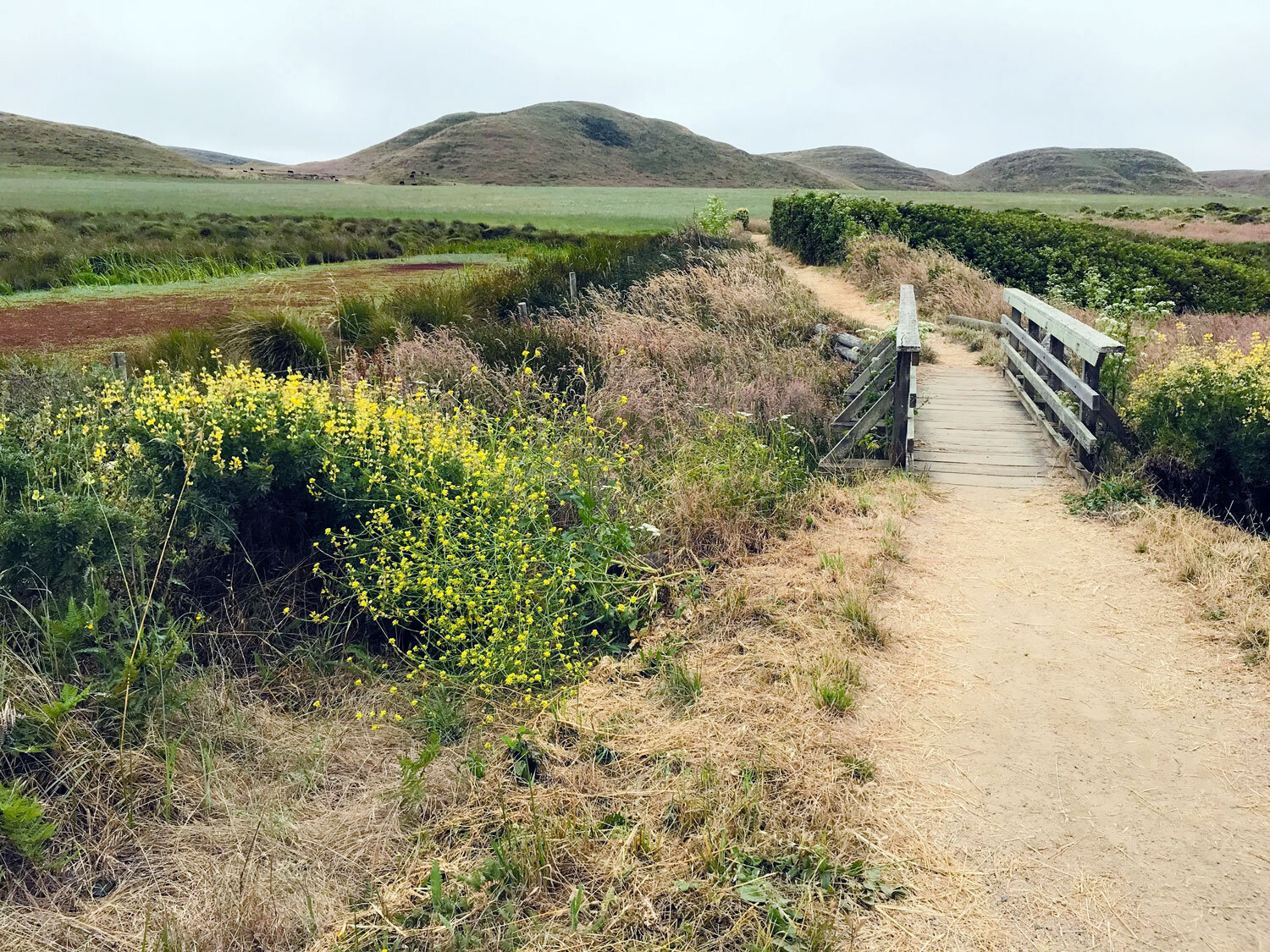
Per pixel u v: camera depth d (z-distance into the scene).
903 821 3.08
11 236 20.03
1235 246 27.47
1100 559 5.29
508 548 4.66
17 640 3.78
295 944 2.69
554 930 2.66
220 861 3.03
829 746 3.49
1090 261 17.28
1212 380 6.09
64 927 2.75
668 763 3.41
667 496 5.93
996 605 4.76
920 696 3.88
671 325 11.06
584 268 14.71
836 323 12.48
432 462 5.10
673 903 2.75
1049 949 2.55
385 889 2.87
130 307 13.04
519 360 9.07
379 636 4.66
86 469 4.62
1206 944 2.55
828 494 6.35
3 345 10.15
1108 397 7.45
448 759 3.56
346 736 3.77
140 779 3.35
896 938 2.59
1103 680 3.98
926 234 20.42
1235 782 3.26
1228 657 4.09
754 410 7.96
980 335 12.44
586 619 4.68
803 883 2.79
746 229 35.44
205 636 4.31
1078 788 3.25
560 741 3.65
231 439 4.66
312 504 4.93
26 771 3.26
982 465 7.18
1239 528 5.55
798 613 4.60
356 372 8.08
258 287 15.35
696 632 4.50
